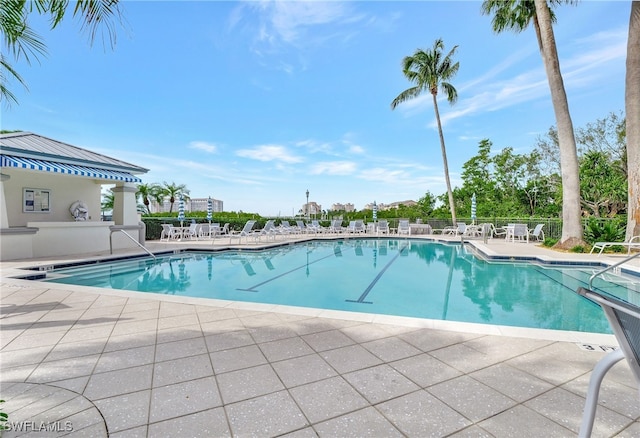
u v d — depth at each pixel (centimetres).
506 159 2730
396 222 2195
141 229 1270
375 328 339
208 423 182
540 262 900
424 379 231
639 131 960
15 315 388
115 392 214
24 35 329
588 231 1093
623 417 183
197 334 324
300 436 171
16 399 205
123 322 362
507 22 1300
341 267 920
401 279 755
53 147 1080
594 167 1731
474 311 506
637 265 765
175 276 802
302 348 288
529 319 465
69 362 260
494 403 201
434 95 1988
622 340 117
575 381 227
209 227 1591
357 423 182
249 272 851
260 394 212
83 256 944
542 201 2441
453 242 1542
